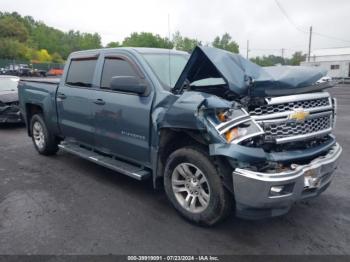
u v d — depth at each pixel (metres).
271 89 3.04
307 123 3.27
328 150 3.48
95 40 100.56
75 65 4.99
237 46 74.50
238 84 3.01
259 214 2.96
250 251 2.96
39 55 77.62
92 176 4.87
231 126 2.87
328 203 3.99
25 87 6.03
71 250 2.93
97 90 4.39
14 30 86.75
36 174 4.94
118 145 4.14
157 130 3.49
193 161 3.22
